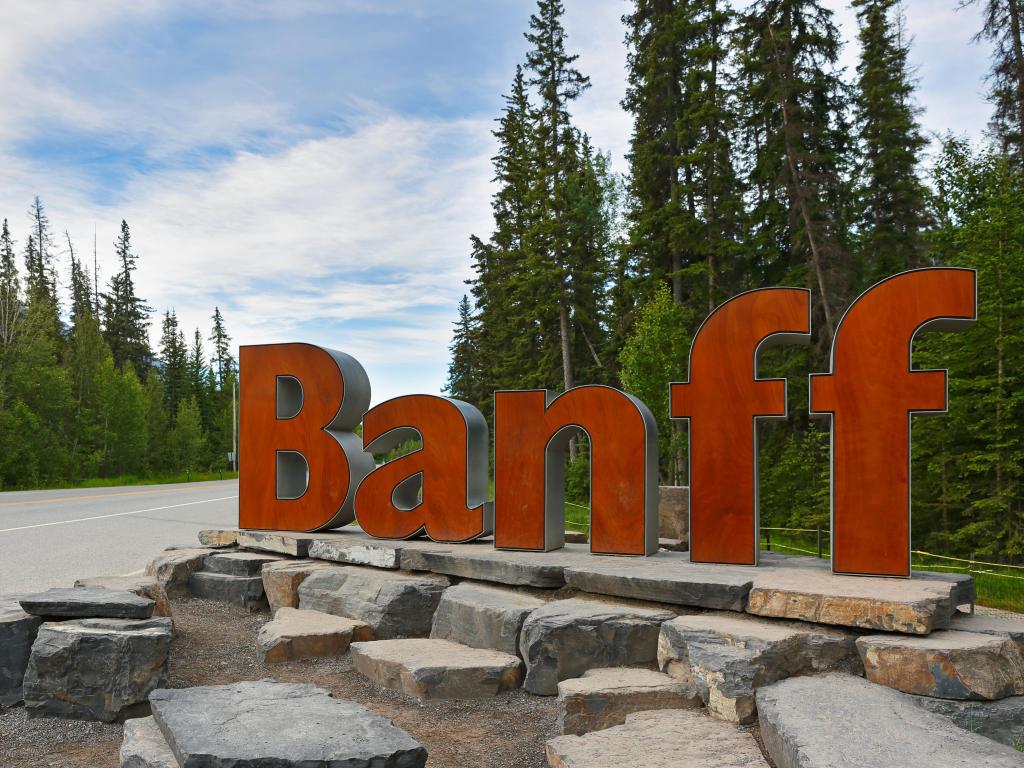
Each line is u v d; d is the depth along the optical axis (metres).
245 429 10.60
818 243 25.14
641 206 32.44
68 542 14.81
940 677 5.04
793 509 25.30
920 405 6.62
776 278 28.39
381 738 4.16
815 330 25.70
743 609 6.19
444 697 6.17
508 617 6.77
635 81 30.98
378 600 7.98
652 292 28.67
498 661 6.41
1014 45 20.53
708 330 7.67
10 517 19.92
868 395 6.79
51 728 5.56
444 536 9.10
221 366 98.62
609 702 5.35
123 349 76.31
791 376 25.75
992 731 4.91
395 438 10.12
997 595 10.41
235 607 9.31
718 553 7.50
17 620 6.07
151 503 25.89
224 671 6.88
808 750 3.82
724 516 7.51
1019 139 20.83
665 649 5.92
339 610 8.34
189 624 8.41
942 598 5.58
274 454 10.41
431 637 7.65
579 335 38.16
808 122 26.31
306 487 10.60
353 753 3.93
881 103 27.89
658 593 6.58
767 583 6.23
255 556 9.89
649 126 29.94
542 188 35.22
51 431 47.56
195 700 4.83
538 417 8.53
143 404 59.31
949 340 19.11
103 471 55.47
